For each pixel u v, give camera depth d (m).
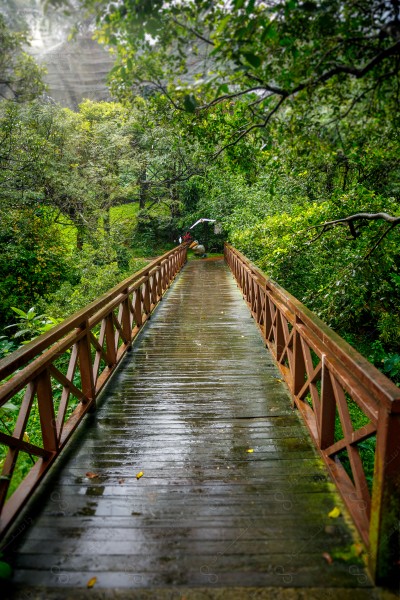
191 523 2.09
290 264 6.14
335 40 2.01
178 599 1.64
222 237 25.48
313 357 6.64
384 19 1.96
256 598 1.64
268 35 1.92
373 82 2.26
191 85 2.44
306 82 2.18
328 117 2.48
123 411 3.50
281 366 4.28
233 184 14.73
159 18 2.09
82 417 3.22
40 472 2.44
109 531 2.04
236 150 3.51
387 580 1.69
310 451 2.79
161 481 2.47
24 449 2.28
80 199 12.72
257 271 6.09
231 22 2.00
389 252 4.38
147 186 20.14
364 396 1.94
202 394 3.85
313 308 5.30
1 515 2.03
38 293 11.50
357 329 7.08
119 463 2.68
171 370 4.57
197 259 22.52
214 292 10.63
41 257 11.36
